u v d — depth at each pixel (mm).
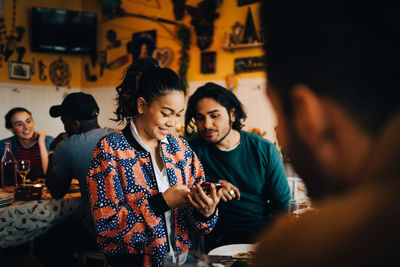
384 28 175
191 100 1733
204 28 4238
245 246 1083
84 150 1667
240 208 1646
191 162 1383
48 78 5094
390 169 174
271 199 1659
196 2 4422
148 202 1127
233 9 4121
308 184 214
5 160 2170
